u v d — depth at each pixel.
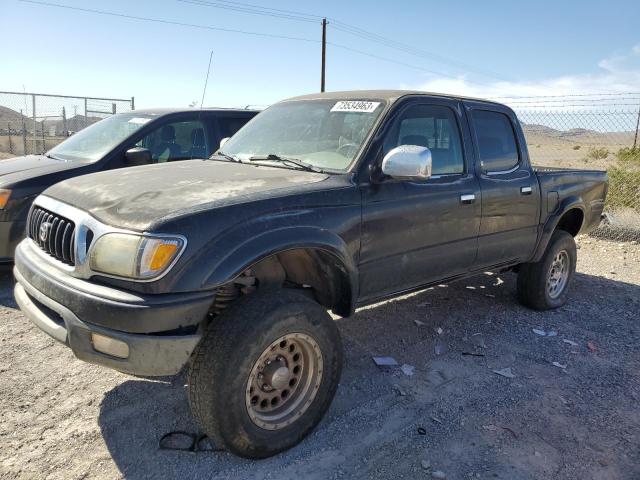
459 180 4.23
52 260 3.03
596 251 8.41
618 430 3.37
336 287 3.41
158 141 6.48
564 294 5.73
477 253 4.48
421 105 4.05
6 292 5.37
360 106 3.95
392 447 3.10
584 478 2.90
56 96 16.34
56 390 3.58
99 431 3.14
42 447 2.97
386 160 3.41
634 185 10.54
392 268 3.73
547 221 5.23
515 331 4.96
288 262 3.43
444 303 5.66
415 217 3.80
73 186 3.37
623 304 5.89
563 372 4.15
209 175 3.46
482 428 3.32
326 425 3.30
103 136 6.55
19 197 5.32
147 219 2.65
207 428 2.77
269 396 2.94
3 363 3.91
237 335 2.71
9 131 18.03
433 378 3.96
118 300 2.55
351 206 3.36
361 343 4.55
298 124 4.18
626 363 4.37
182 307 2.58
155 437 3.10
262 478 2.79
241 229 2.79
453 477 2.86
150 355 2.56
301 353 3.08
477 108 4.62
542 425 3.38
